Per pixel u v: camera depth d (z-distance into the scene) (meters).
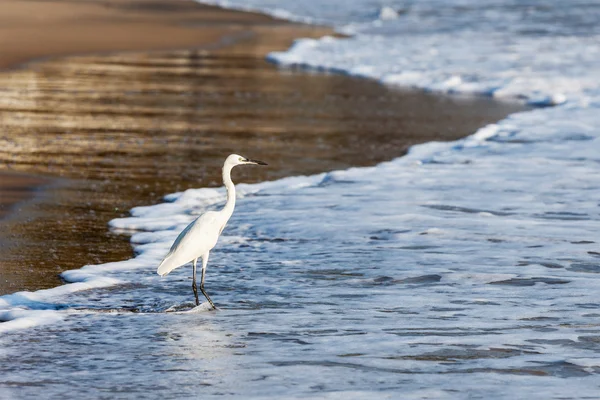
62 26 84.75
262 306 17.34
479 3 132.88
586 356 14.07
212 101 48.34
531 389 12.56
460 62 69.00
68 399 12.38
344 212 25.56
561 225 23.86
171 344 14.88
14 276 19.53
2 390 12.77
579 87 56.06
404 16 118.38
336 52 76.94
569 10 118.81
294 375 13.25
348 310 16.92
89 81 53.41
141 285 18.98
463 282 18.91
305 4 138.88
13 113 41.59
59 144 35.12
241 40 84.56
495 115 46.97
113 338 15.26
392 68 66.00
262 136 38.69
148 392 12.59
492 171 31.41
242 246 22.28
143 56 67.81
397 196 27.59
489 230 23.34
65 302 17.72
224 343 14.91
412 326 15.77
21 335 15.45
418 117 45.69
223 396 12.38
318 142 37.81
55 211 25.47
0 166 30.95
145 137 37.34
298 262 20.70
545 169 31.52
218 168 32.12
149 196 27.80
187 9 118.06
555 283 18.72
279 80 58.72
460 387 12.66
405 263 20.42
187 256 16.45
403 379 13.03
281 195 28.05
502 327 15.66
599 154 34.22
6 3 103.19
